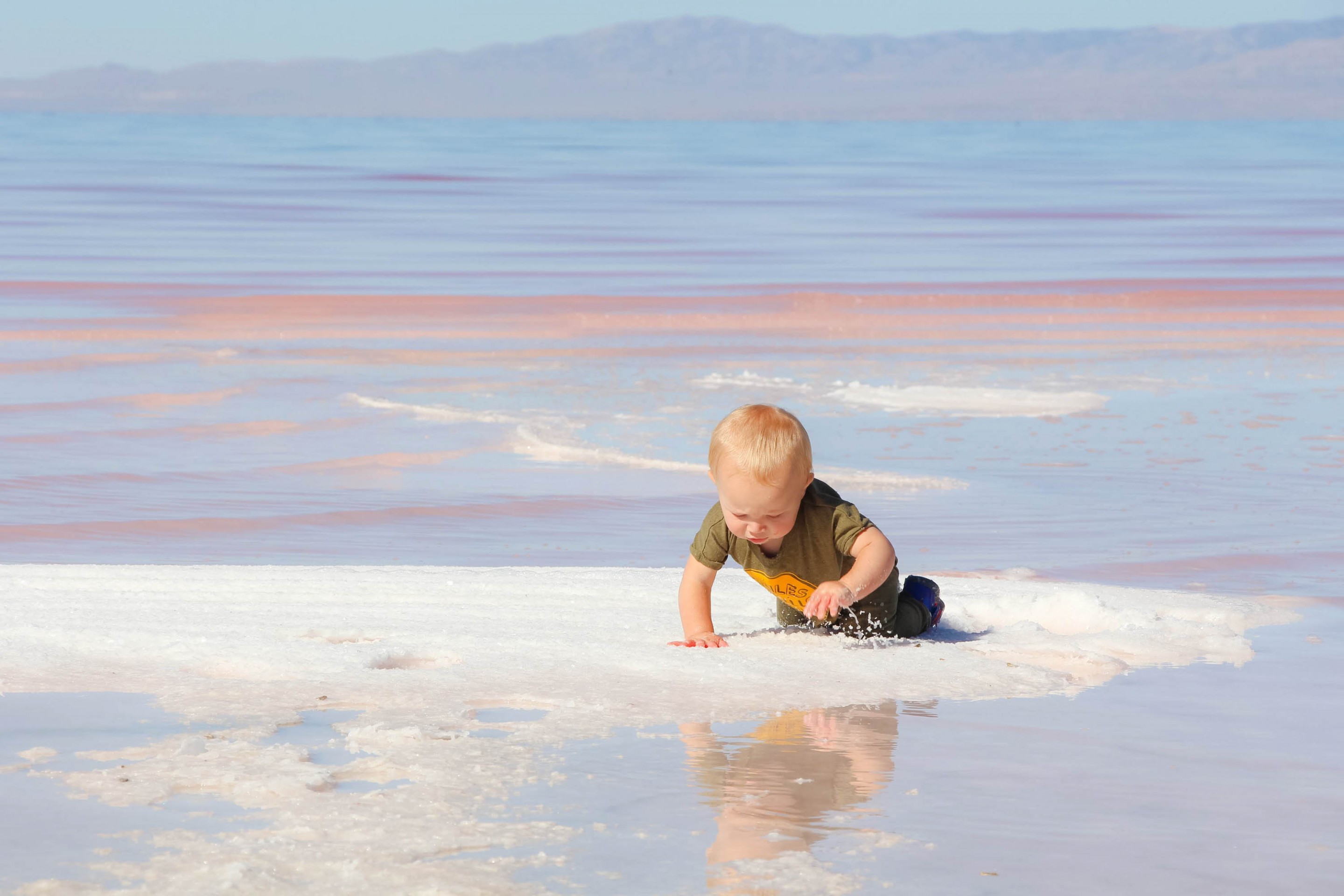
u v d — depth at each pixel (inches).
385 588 222.8
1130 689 157.6
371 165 2903.5
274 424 470.6
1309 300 904.3
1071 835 106.1
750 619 203.2
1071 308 869.8
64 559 294.4
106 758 121.4
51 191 1872.5
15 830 101.2
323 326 735.1
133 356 620.1
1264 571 271.6
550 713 141.3
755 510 169.5
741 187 2228.1
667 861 98.1
